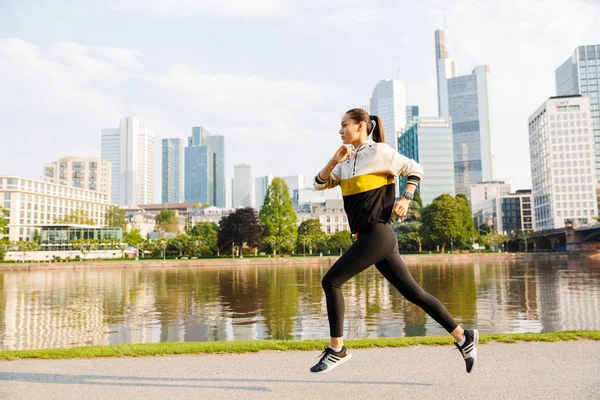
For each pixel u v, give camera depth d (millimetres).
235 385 4199
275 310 20578
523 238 122562
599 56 196750
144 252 104312
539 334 6867
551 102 155375
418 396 3744
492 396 3707
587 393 3742
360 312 18953
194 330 15875
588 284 30625
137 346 6539
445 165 180625
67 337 14859
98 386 4223
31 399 3799
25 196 123062
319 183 3951
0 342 14062
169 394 3916
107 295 28656
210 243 107000
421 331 14703
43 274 57438
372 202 3633
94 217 155875
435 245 105312
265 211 98312
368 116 3867
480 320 16781
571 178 152000
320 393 3881
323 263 80000
